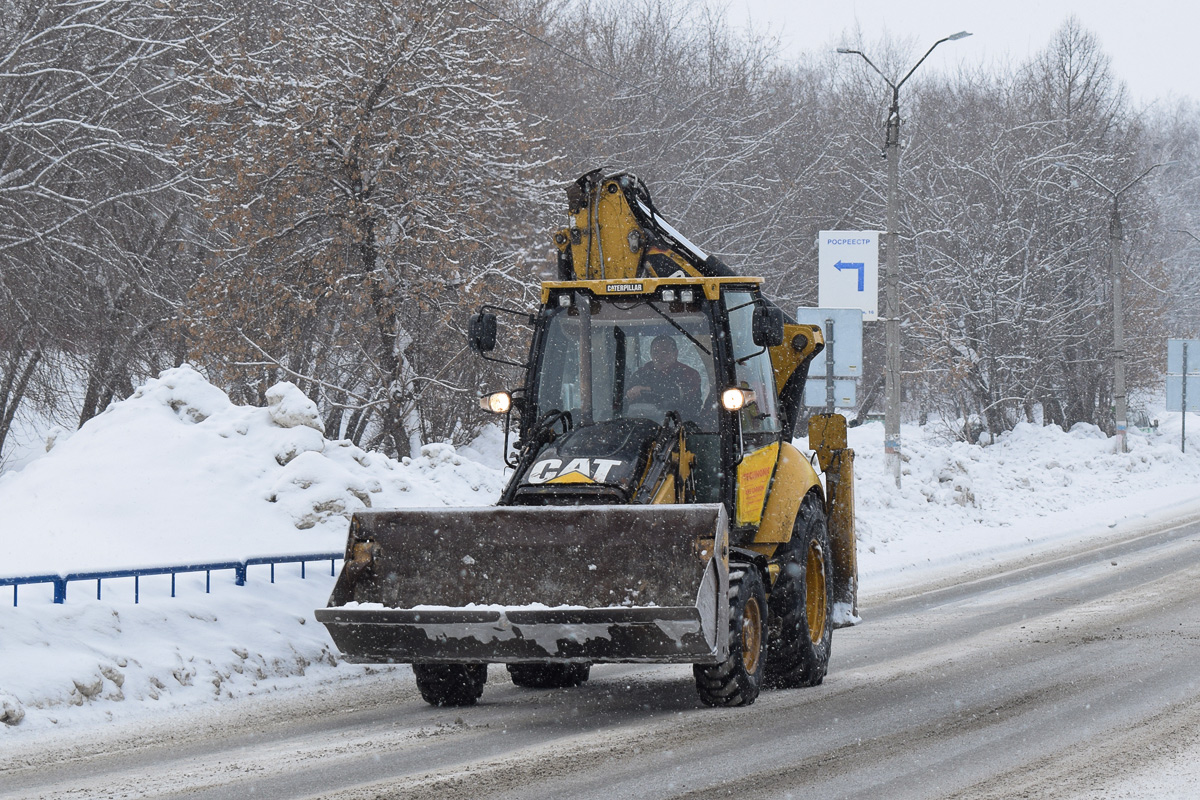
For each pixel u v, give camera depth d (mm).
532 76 71250
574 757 14422
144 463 26922
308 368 55406
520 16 69000
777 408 21297
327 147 50312
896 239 52656
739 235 84438
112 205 51844
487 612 15758
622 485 16781
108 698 17906
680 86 88125
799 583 19547
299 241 52375
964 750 14703
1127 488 66375
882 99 105562
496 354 52688
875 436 75562
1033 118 98875
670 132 83312
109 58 50531
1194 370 87812
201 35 49344
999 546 43969
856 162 96375
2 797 12820
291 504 26547
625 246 21016
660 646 15602
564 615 15555
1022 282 86562
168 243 57188
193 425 28641
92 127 46375
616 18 93125
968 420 86625
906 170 93688
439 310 51688
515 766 13945
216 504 25938
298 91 49688
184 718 17406
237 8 57094
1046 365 89500
